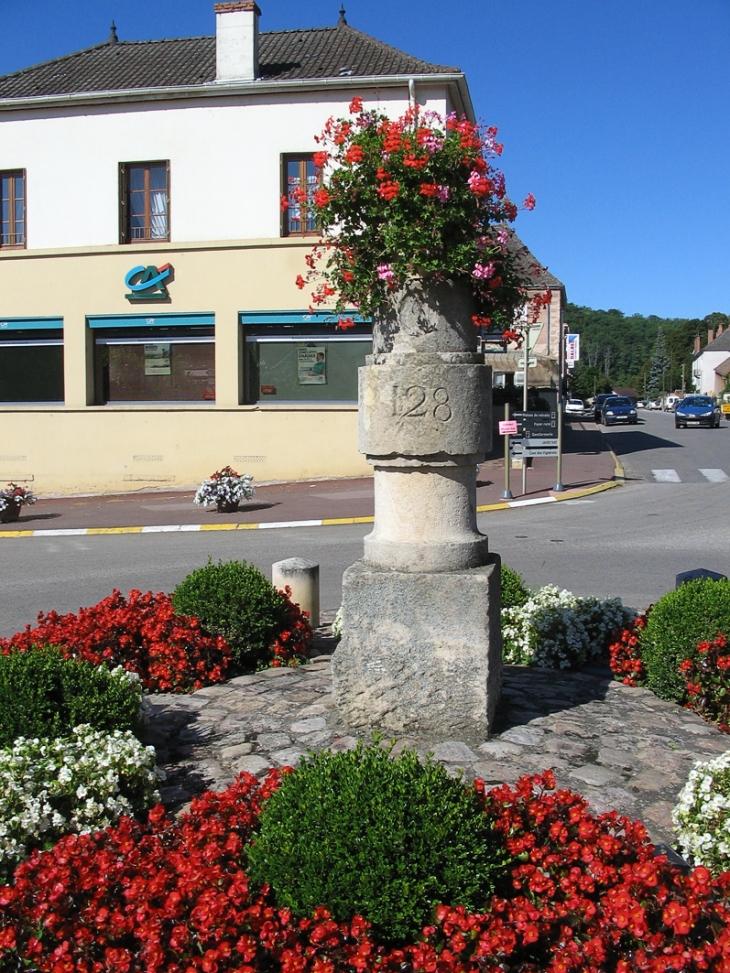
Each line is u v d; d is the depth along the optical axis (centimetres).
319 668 661
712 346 10231
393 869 300
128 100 2039
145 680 619
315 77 1994
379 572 505
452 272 489
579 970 274
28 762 392
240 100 2014
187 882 303
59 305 2116
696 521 1508
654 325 16350
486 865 309
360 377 524
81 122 2073
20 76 2262
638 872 302
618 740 495
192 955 288
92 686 487
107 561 1288
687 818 366
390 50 2122
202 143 2034
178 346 2117
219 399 2083
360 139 496
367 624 507
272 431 2070
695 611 570
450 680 496
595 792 432
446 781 342
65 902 301
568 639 650
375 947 285
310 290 2022
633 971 271
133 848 338
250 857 318
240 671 662
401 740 498
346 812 314
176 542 1449
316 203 511
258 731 523
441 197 477
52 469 2142
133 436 2111
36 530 1608
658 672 572
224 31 2023
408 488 514
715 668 538
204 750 500
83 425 2125
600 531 1417
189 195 2048
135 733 505
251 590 671
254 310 2047
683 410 4272
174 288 2070
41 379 2175
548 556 1207
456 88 1972
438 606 495
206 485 1711
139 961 285
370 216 496
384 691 505
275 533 1505
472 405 501
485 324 512
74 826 375
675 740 498
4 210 2150
